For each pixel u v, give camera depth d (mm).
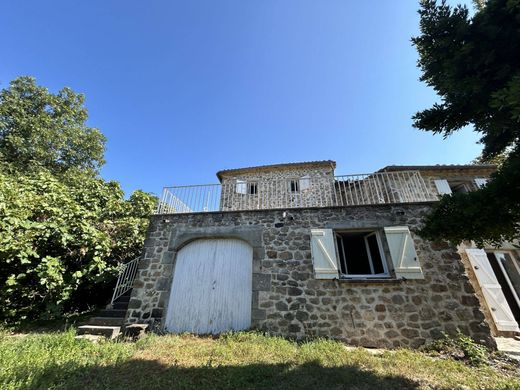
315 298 5152
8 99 13156
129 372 3158
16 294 5492
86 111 16188
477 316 4605
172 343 4383
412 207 5695
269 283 5426
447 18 2904
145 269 6039
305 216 5988
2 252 5055
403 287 4996
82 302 6863
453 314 4676
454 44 2918
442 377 3117
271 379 3041
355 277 5309
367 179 6703
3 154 11828
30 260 5609
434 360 3752
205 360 3637
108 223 7559
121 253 7727
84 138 15547
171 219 6539
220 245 6160
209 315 5469
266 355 3848
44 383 2686
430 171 8328
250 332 4855
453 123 3408
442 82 3102
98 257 6305
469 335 4492
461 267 5023
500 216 2625
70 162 14797
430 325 4641
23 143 12484
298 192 10141
